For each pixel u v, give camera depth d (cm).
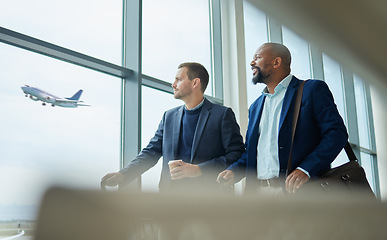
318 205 19
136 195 11
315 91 160
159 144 212
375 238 22
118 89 371
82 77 342
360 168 125
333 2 30
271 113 172
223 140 202
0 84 288
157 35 420
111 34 375
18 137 289
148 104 394
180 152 204
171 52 434
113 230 10
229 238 13
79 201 10
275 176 160
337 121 153
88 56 343
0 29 290
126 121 371
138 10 387
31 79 306
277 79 176
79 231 9
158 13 428
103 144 349
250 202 14
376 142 769
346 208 20
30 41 305
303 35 32
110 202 10
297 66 645
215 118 205
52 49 319
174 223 11
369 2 33
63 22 336
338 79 735
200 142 201
